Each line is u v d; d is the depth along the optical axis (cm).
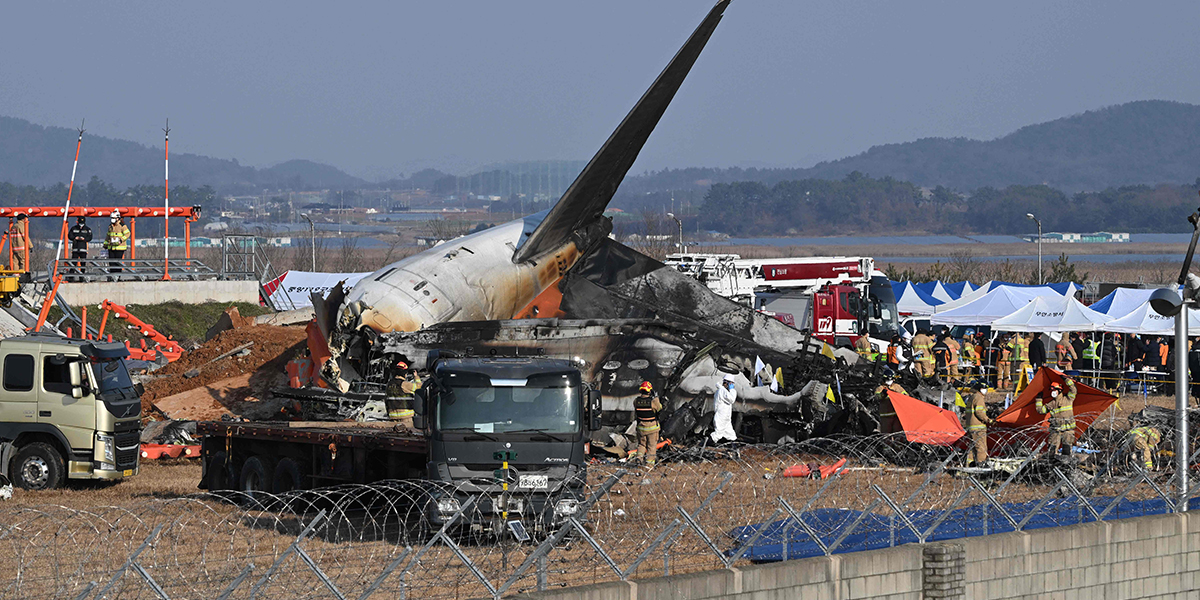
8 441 9038
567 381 6794
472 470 6494
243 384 12344
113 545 6003
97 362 9138
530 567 5241
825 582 5150
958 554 5444
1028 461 7212
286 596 4984
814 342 12450
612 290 12825
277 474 7988
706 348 11650
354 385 10575
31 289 18400
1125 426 9556
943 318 19300
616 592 4659
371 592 4650
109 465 9019
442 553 6016
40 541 6088
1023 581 5741
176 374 13350
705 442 10731
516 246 12394
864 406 10738
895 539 5991
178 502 6594
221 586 5138
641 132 11906
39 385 9019
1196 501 7006
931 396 11356
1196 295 7512
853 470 8244
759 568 4984
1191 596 6303
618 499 7031
